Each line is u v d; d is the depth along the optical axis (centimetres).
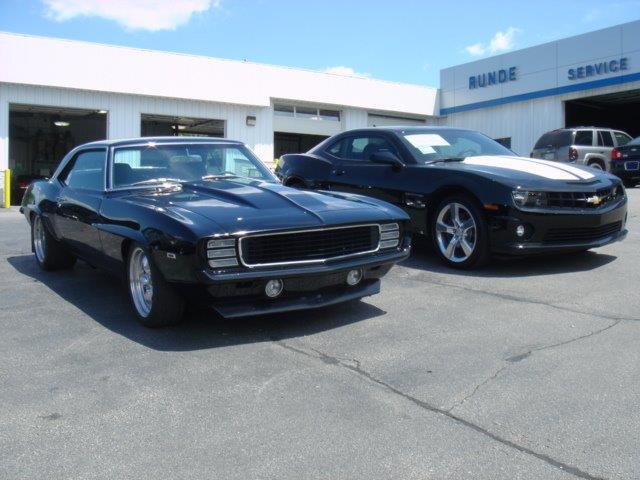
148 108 2012
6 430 290
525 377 338
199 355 384
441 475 246
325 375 349
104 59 1902
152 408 311
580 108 2331
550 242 562
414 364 362
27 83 1791
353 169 725
